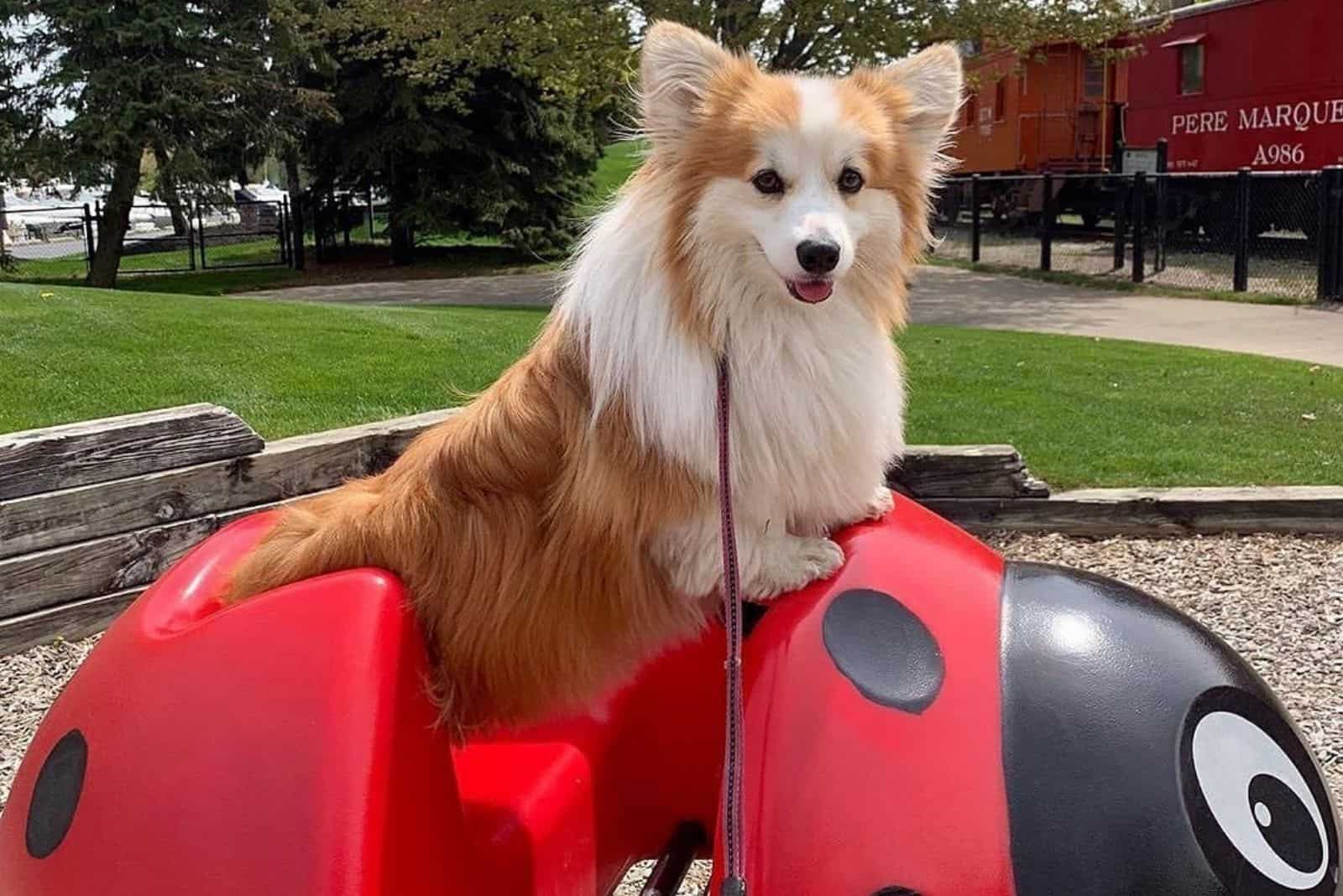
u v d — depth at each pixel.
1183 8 22.98
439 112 25.91
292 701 1.88
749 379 2.33
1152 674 1.90
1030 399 8.88
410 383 8.40
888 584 2.08
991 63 24.98
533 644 2.32
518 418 2.37
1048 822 1.71
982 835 1.70
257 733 1.86
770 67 19.23
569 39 18.78
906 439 7.51
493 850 2.31
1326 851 1.86
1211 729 1.86
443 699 2.27
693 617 2.51
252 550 2.52
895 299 2.68
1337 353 11.93
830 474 2.39
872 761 1.77
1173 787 1.75
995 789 1.74
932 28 18.20
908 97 2.79
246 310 11.99
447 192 26.66
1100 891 1.66
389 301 19.03
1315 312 15.15
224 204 25.98
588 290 2.43
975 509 6.19
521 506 2.34
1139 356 11.21
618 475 2.31
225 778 1.83
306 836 1.76
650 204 2.47
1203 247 21.61
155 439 5.24
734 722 1.88
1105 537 6.18
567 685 2.39
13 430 6.78
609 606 2.37
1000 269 22.16
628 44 18.75
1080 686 1.86
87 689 2.15
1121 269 20.66
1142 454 7.30
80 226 30.81
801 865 1.72
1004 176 24.50
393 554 2.29
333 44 25.73
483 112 26.41
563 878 2.51
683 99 2.54
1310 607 5.22
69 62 23.11
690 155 2.49
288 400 7.81
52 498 4.97
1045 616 2.01
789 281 2.33
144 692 1.99
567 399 2.38
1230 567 5.71
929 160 2.84
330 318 11.66
